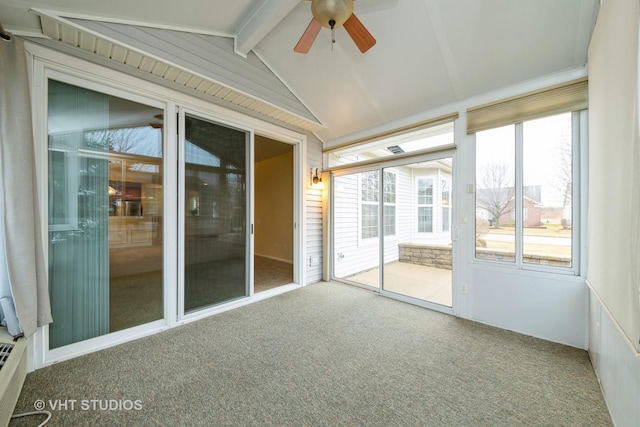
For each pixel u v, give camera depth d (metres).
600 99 1.79
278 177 6.51
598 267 1.83
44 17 1.81
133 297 2.49
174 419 1.49
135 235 2.50
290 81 3.37
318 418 1.50
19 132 1.78
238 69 2.90
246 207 3.39
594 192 1.96
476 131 2.85
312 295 3.75
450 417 1.51
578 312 2.27
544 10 2.00
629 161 1.27
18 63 1.80
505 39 2.27
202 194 2.96
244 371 1.94
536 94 2.44
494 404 1.61
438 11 2.20
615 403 1.46
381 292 3.79
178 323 2.74
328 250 4.50
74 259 2.18
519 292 2.58
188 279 2.85
